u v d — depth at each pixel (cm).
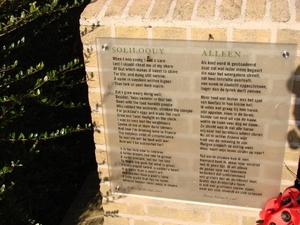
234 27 176
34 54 257
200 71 189
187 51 186
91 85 207
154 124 208
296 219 182
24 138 223
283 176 204
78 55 294
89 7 197
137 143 216
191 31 182
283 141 195
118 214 243
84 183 298
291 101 185
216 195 219
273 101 187
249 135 198
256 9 177
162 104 202
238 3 182
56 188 272
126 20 188
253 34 175
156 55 191
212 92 192
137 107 206
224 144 203
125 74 200
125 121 212
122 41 192
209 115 198
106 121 215
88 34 195
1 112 218
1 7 216
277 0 181
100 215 262
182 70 191
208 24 178
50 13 247
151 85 199
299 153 196
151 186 228
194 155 211
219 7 182
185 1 190
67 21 281
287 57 177
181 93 197
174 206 229
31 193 251
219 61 184
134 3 195
